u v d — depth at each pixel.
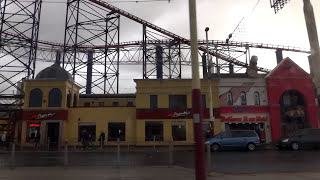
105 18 49.53
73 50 51.03
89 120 37.56
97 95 47.78
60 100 37.19
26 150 31.48
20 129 37.28
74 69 49.00
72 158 22.36
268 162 18.95
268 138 36.19
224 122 36.34
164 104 36.88
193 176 12.58
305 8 9.25
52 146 35.78
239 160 20.27
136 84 37.38
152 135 36.28
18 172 13.86
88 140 34.81
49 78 37.78
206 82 37.31
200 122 8.69
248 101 37.16
